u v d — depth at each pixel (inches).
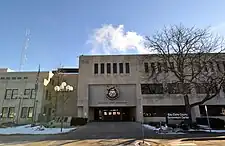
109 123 1218.0
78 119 1101.7
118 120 1491.1
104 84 1427.2
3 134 724.0
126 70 1454.2
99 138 616.1
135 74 1437.0
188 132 759.7
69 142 542.6
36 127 946.1
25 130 840.9
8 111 1357.0
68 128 920.9
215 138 597.6
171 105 1360.7
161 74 1393.9
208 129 847.1
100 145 496.7
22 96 1386.6
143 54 1466.5
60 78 1589.6
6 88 1405.0
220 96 1349.7
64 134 727.1
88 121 1342.3
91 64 1466.5
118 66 1460.4
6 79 1427.2
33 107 1353.3
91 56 1485.0
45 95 1434.5
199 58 992.9
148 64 1445.6
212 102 1350.9
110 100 1405.0
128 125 1067.9
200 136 651.5
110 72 1446.9
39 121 1300.4
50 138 623.2
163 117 1366.9
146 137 633.0
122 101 1403.8
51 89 1553.9
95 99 1407.5
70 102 1544.0
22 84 1414.9
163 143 521.0
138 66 1453.0
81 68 1455.5
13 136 678.5
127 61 1470.2
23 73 1441.9
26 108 1362.0
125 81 1424.7
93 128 929.5
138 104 1373.0
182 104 1350.9
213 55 1081.4
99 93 1421.0
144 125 1058.7
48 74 1461.6
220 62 1258.6
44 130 836.6
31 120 1322.6
